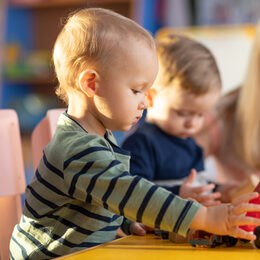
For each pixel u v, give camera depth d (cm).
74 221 88
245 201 79
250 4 353
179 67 138
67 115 91
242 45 291
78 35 90
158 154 143
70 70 90
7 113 113
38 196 90
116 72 86
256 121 203
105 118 89
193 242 80
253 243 82
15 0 430
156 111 145
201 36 302
